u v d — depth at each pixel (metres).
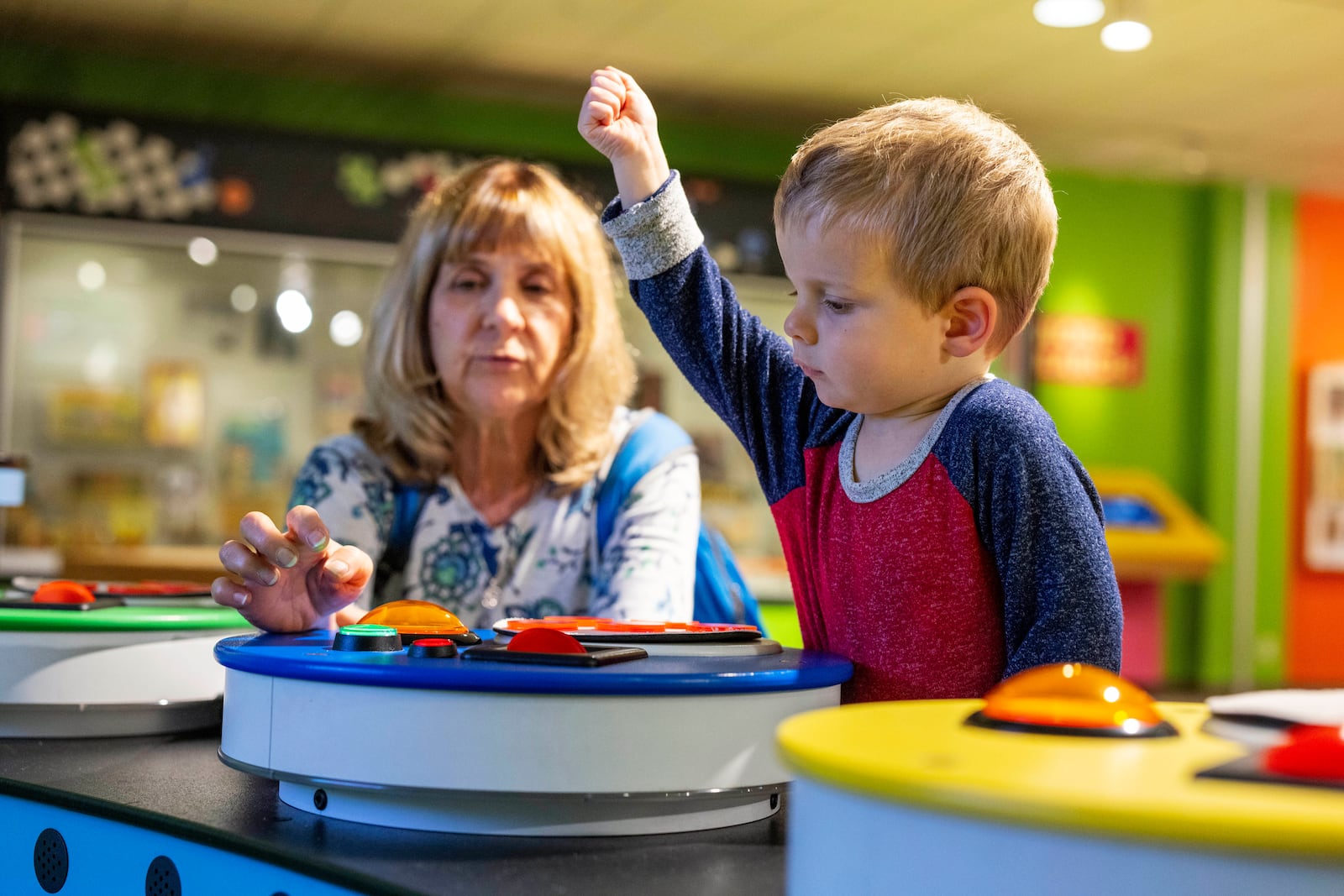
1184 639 5.65
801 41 4.01
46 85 4.12
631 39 4.00
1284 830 0.36
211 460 4.21
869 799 0.43
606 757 0.65
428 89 4.50
